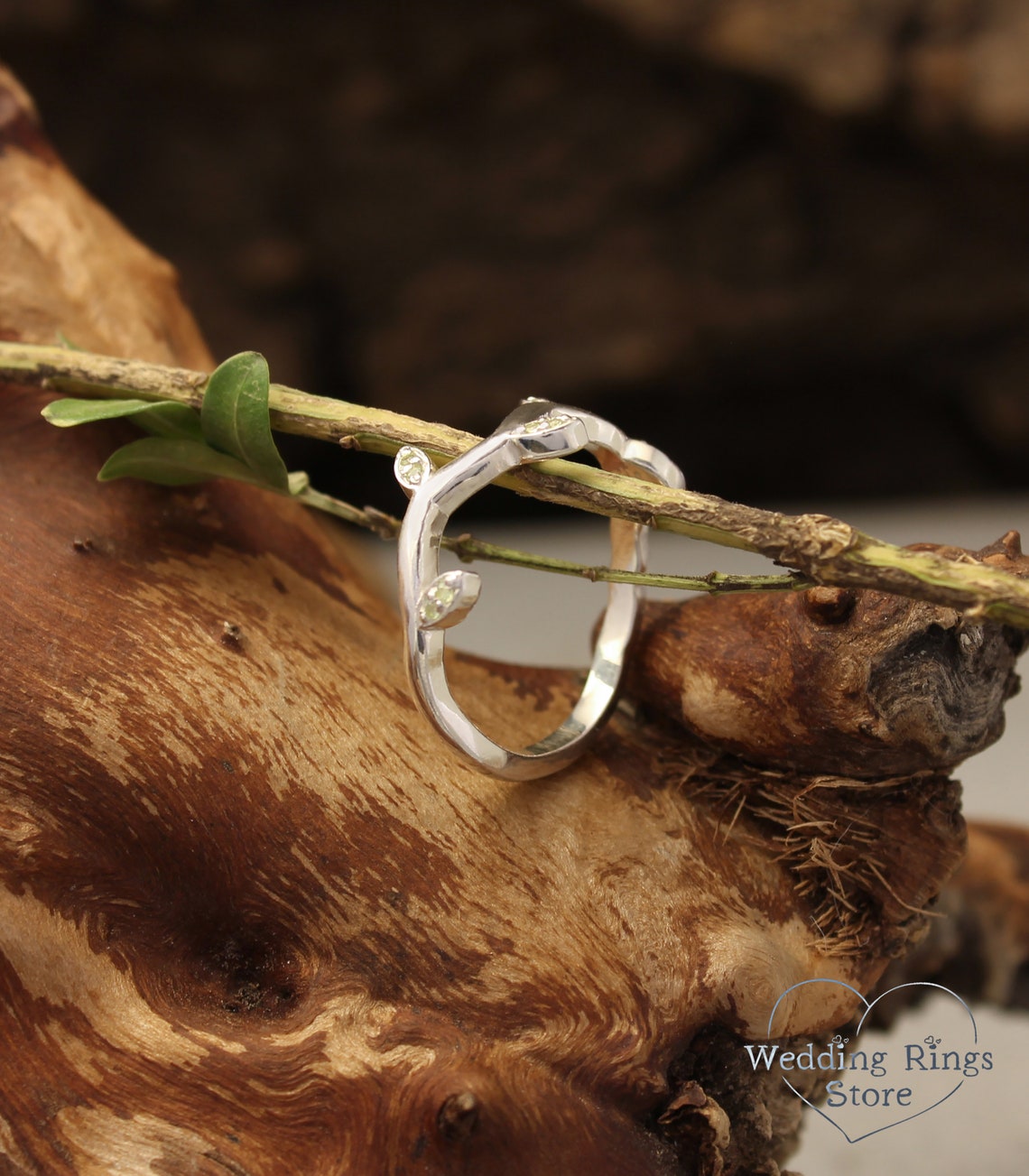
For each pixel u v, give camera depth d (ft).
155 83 1.50
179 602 0.75
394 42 1.46
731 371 1.60
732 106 1.47
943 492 1.66
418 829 0.73
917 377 1.61
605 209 1.54
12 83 0.84
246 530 0.78
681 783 0.75
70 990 0.72
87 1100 0.71
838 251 1.52
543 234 1.56
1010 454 1.62
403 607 0.71
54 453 0.77
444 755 0.74
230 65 1.47
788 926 0.74
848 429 1.67
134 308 0.82
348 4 1.44
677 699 0.75
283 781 0.73
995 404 1.58
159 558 0.76
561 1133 0.72
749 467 1.69
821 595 0.72
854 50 1.35
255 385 0.74
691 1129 0.73
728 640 0.74
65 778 0.73
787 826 0.74
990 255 1.49
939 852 0.74
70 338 0.80
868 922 0.75
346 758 0.74
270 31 1.46
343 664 0.75
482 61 1.47
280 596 0.76
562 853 0.74
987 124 1.30
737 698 0.74
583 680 0.78
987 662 0.72
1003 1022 0.88
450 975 0.73
